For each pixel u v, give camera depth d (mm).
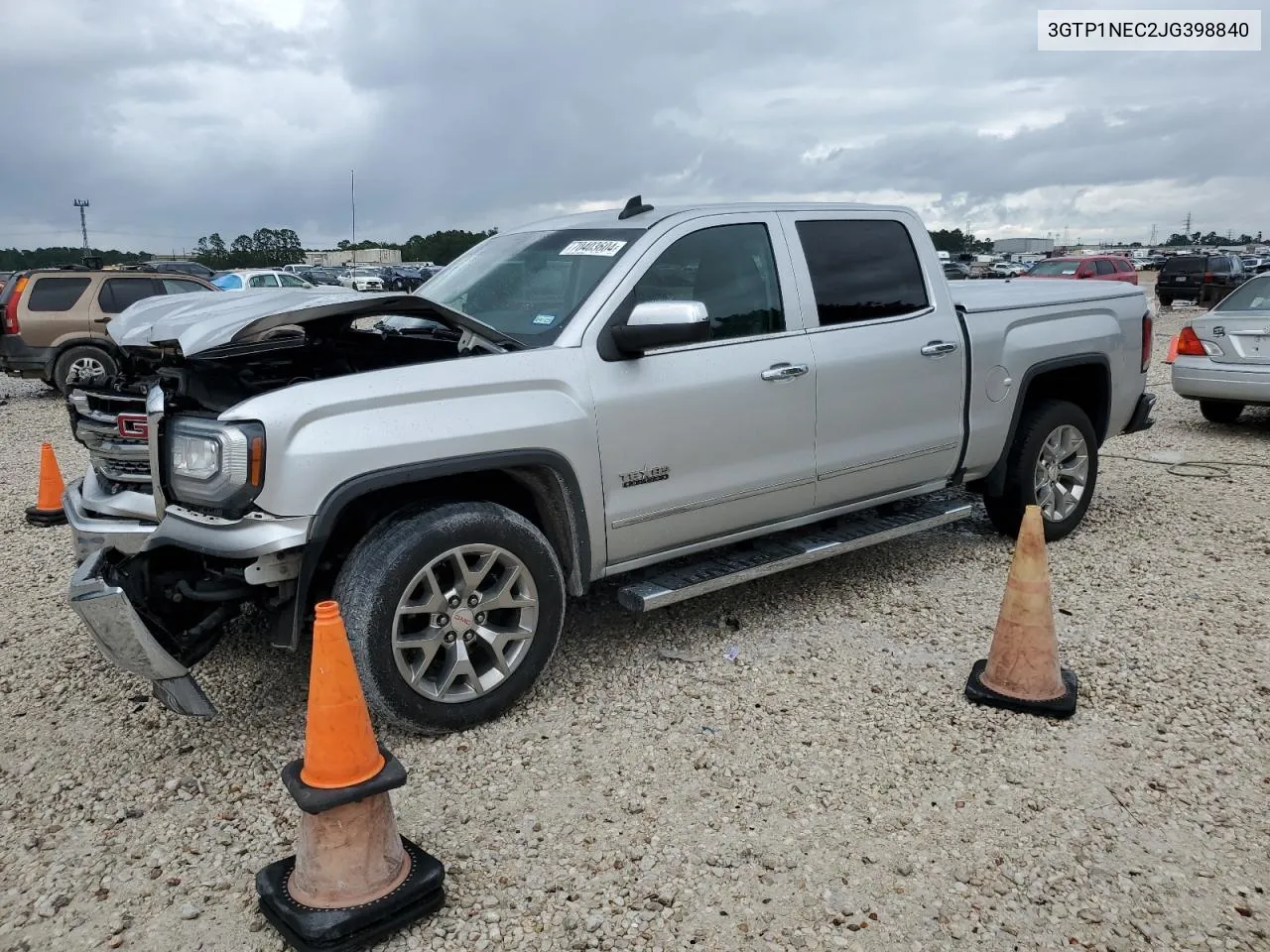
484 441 3531
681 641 4531
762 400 4309
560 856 2969
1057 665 3852
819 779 3363
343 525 3668
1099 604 4945
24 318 12812
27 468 8977
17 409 12930
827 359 4535
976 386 5227
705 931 2646
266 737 3715
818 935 2627
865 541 4801
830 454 4621
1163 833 3049
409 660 3559
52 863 2992
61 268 13453
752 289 4398
